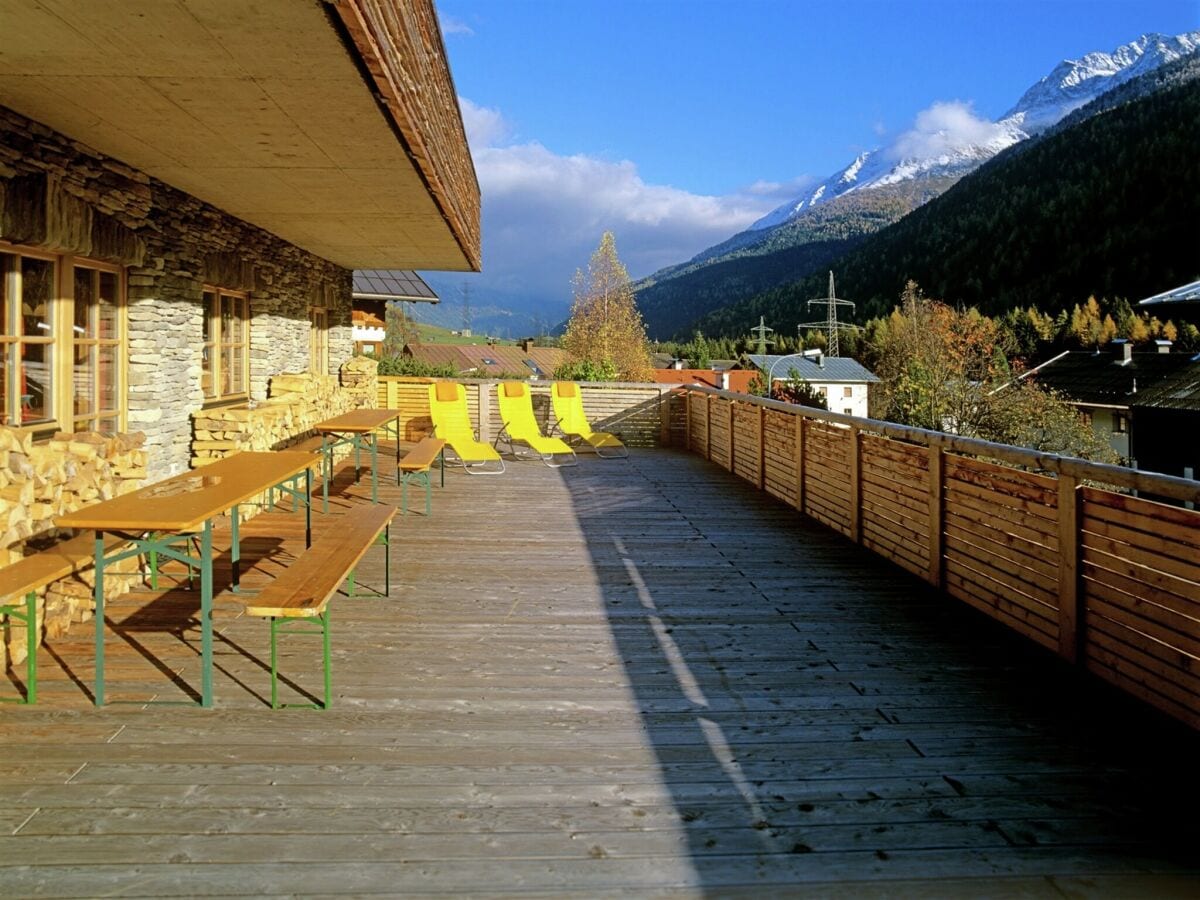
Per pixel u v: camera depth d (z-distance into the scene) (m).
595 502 7.29
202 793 2.36
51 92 3.43
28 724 2.79
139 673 3.25
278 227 7.33
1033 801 2.41
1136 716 3.01
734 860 2.10
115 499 3.30
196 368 6.12
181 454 5.84
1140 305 13.97
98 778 2.44
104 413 5.00
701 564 5.20
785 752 2.71
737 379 48.75
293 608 2.78
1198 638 2.83
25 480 3.48
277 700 3.01
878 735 2.84
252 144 4.30
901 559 5.14
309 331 9.42
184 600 4.20
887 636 3.89
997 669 3.48
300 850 2.10
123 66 3.08
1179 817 2.33
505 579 4.80
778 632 3.94
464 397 9.48
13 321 4.09
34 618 2.93
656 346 82.25
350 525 4.11
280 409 7.17
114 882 1.95
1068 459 3.49
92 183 4.49
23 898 1.88
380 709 2.98
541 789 2.44
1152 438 19.31
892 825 2.28
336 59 2.98
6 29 2.72
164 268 5.50
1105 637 3.32
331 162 4.69
